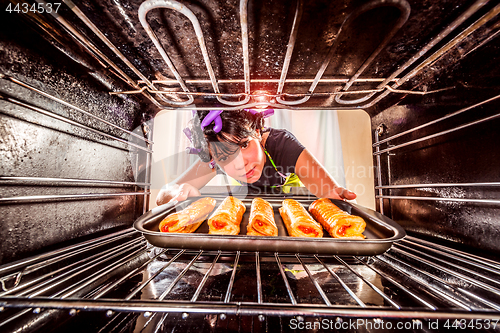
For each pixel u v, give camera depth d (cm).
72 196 76
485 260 68
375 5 51
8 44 58
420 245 88
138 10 53
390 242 79
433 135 88
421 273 76
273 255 93
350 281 73
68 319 53
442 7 52
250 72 84
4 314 47
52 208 73
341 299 63
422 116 98
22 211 63
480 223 75
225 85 95
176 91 99
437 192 92
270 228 113
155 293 65
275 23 59
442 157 89
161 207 128
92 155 90
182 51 73
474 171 76
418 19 56
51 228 72
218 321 54
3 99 56
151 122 133
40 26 57
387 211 122
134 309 41
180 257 91
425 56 72
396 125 115
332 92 98
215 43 69
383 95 97
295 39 60
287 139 208
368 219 119
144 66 81
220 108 108
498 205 69
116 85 96
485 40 63
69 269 72
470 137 77
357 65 79
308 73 85
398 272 79
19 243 62
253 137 164
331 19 57
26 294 54
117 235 99
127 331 51
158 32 64
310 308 41
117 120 105
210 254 94
